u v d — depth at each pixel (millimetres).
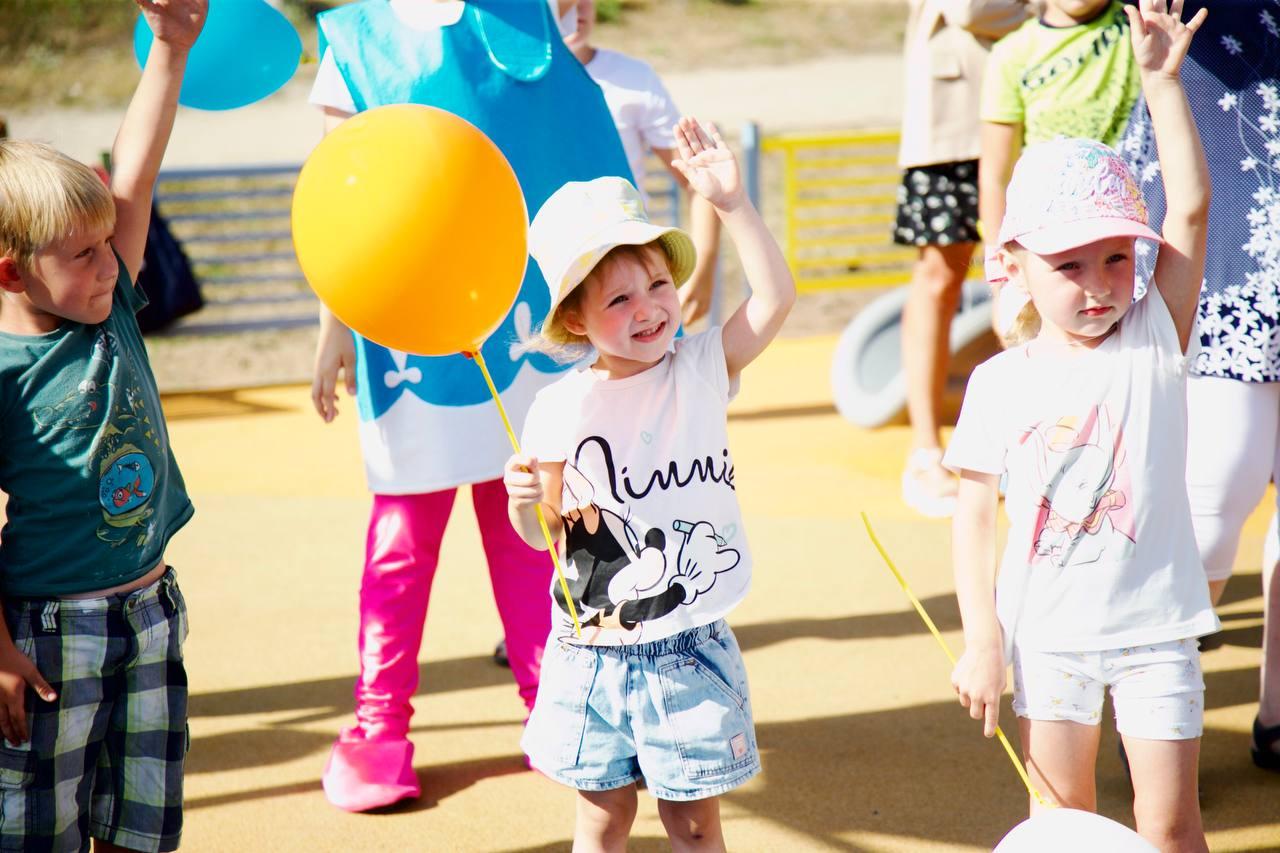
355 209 2852
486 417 3920
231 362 12781
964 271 6598
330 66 3887
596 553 3010
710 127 3051
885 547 6152
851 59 28500
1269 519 6348
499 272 2955
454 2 3920
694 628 2963
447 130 2936
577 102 4031
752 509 6934
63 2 27094
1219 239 3670
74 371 2850
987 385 3016
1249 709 4266
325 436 9141
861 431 8625
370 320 2945
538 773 4109
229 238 13023
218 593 5859
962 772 3994
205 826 3812
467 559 6250
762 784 3957
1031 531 2947
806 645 5020
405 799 3924
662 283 2980
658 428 3000
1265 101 3680
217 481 7934
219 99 3666
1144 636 2855
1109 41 4949
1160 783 2846
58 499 2852
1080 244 2801
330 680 4879
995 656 2916
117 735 3014
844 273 16562
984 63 6312
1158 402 2896
